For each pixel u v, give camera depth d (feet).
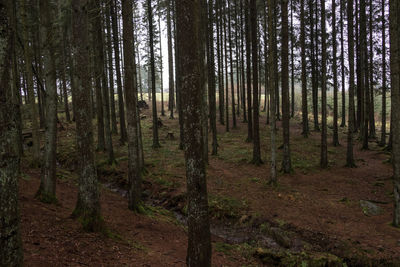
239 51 108.78
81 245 18.35
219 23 89.45
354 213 31.53
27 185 30.42
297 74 102.32
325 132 49.24
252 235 29.60
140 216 30.32
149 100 159.02
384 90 65.57
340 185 41.01
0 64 7.25
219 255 24.44
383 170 46.91
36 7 40.63
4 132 7.27
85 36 20.20
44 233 18.30
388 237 25.48
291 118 111.04
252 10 49.34
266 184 42.29
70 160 55.67
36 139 41.19
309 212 32.42
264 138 76.33
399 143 27.14
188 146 14.61
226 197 37.99
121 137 68.64
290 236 27.68
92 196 21.53
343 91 94.79
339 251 24.25
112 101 80.07
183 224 32.83
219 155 60.23
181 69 14.65
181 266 20.16
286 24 45.91
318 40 85.05
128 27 29.19
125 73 29.50
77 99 20.57
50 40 24.08
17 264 7.59
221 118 98.12
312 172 47.57
